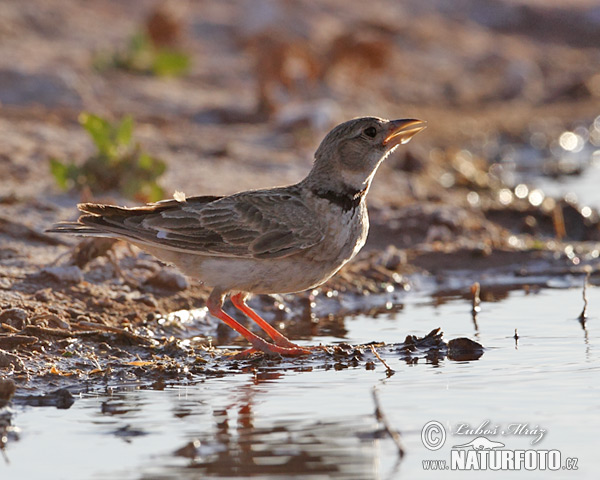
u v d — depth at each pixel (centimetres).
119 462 820
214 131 2656
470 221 1828
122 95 3025
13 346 1134
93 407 967
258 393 1004
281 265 1092
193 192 1912
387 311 1396
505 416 916
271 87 3077
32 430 902
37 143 2192
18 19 3738
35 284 1312
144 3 4434
